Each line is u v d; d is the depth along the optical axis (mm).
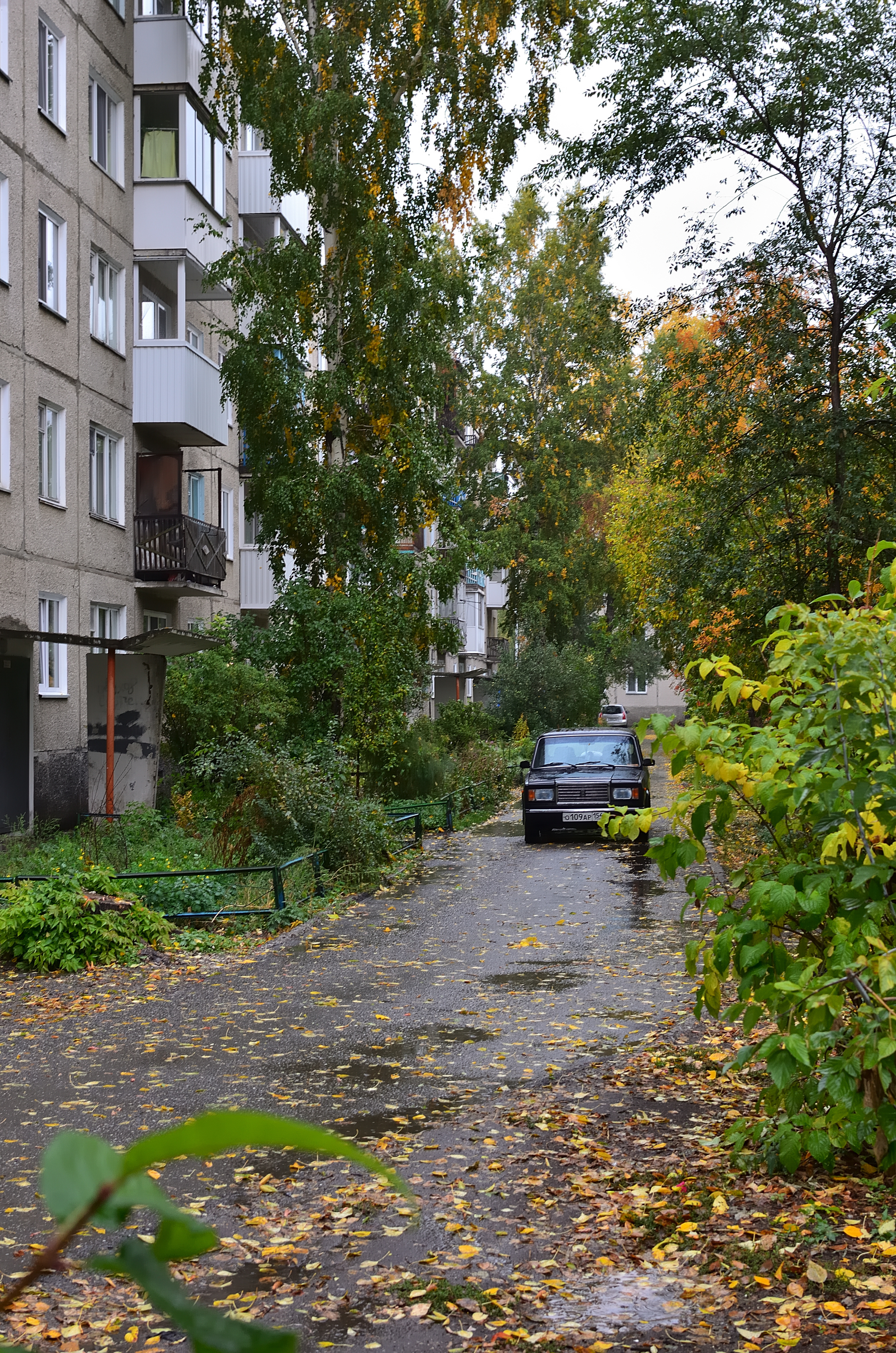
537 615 51719
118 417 23812
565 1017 8930
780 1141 5285
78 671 21578
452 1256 4777
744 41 16531
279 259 23734
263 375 23531
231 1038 8422
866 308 17062
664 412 18984
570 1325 4180
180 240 24562
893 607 5328
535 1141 6172
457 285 24078
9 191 19078
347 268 23797
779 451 17609
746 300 17891
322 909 14016
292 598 23500
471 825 25797
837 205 16969
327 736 22344
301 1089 7160
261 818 17016
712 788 5230
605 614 68562
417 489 24156
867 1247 4621
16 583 19266
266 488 24281
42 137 20266
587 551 52156
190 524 24891
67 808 20812
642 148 17547
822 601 5312
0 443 18953
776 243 17312
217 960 11312
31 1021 8984
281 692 23078
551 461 48781
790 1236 4742
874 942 4559
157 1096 7023
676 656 20562
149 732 21641
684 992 9664
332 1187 5598
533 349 49625
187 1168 5906
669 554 18891
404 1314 4289
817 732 4914
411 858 19156
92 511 22547
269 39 23156
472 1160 5906
